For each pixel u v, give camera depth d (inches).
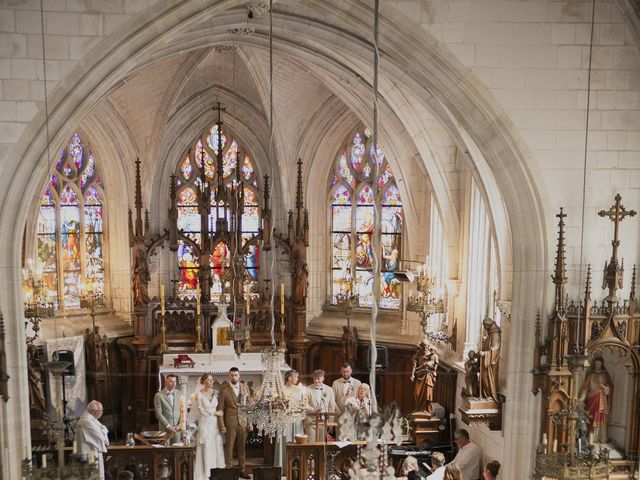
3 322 526.3
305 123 968.3
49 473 370.9
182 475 589.0
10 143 524.4
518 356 584.1
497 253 647.1
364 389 677.3
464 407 639.1
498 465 604.4
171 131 975.6
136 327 903.1
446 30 563.5
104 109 901.8
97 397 871.7
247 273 990.4
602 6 572.1
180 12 536.1
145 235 901.8
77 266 936.9
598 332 556.4
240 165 978.1
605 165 582.6
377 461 346.6
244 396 654.5
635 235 585.0
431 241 844.6
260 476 551.8
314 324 996.6
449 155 765.3
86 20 525.7
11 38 519.8
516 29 567.8
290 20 607.5
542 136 576.1
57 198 912.3
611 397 581.9
